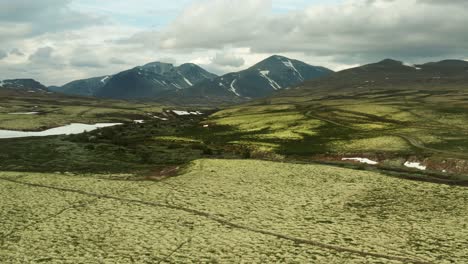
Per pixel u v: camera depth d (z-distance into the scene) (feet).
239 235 111.45
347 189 159.53
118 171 214.69
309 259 95.71
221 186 163.22
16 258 98.53
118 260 96.63
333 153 277.03
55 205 138.72
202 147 317.01
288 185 164.96
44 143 327.06
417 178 202.18
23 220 124.26
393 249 101.45
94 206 137.69
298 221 122.93
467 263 92.68
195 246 104.12
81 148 299.58
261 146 314.76
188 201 143.02
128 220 123.95
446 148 269.44
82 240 108.88
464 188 162.09
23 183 169.89
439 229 115.44
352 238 108.99
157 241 107.76
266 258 96.43
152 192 155.53
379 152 265.34
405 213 131.03
